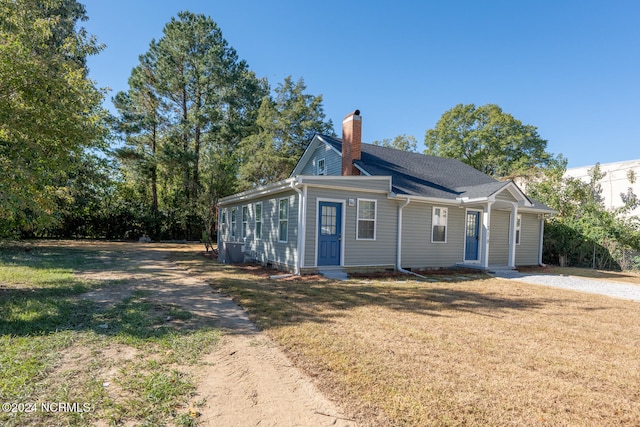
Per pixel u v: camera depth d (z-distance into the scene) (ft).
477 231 45.44
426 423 8.63
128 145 85.61
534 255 51.01
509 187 41.78
